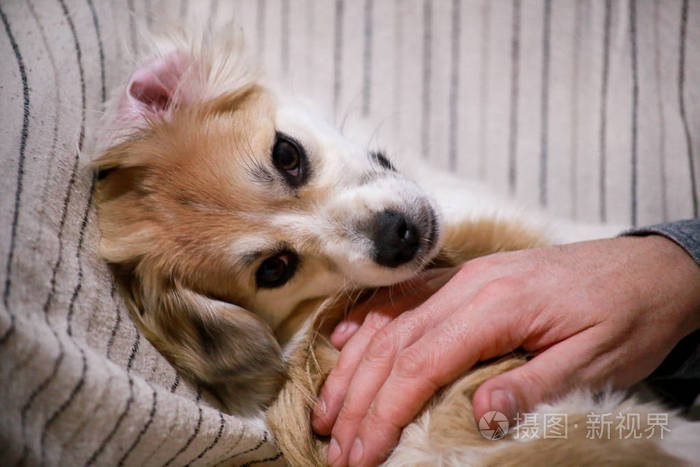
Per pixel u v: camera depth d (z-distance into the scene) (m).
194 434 0.93
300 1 1.83
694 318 1.08
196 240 1.15
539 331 1.03
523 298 1.03
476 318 1.01
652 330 1.04
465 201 1.60
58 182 1.02
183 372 1.14
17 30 1.06
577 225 1.66
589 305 1.02
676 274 1.07
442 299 1.09
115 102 1.19
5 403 0.74
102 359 0.88
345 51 1.82
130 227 1.14
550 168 1.76
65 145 1.06
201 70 1.30
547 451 0.91
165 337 1.15
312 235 1.19
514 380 0.97
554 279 1.06
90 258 1.05
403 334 1.06
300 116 1.35
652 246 1.12
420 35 1.82
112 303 1.03
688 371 1.18
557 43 1.79
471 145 1.80
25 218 0.90
